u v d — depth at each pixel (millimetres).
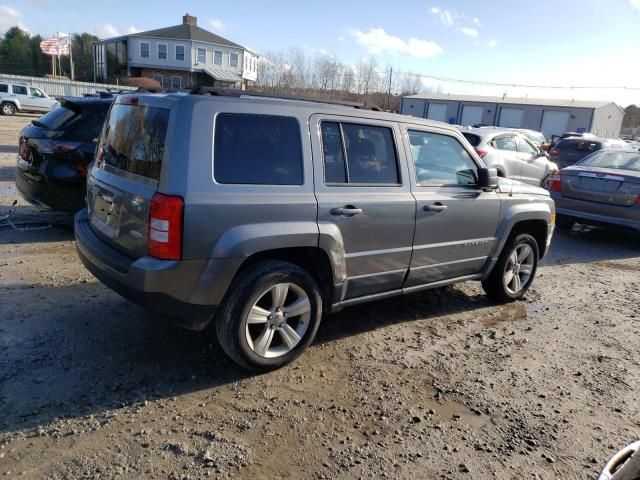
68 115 6676
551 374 4004
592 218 8547
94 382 3453
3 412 3070
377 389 3619
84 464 2699
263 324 3631
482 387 3740
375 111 4250
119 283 3373
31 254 6004
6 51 77000
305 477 2719
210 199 3227
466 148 4863
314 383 3643
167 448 2861
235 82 57406
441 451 3000
